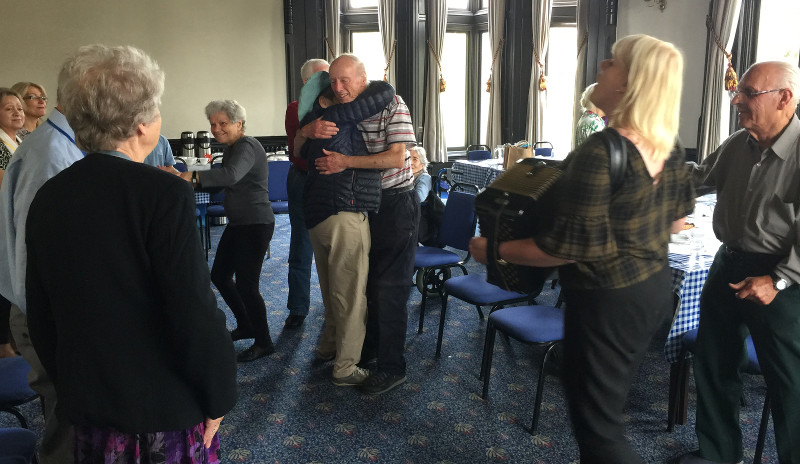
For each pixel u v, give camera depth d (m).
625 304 1.47
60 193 1.15
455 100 8.64
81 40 7.23
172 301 1.16
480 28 8.38
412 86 8.26
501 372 3.00
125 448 1.24
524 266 1.59
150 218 1.14
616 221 1.43
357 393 2.79
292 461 2.27
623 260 1.46
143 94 1.18
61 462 1.40
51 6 7.09
